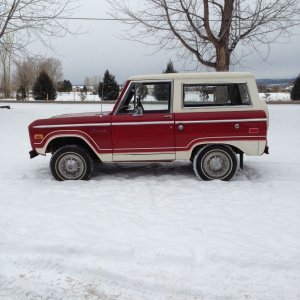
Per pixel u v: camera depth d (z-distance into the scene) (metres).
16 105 29.16
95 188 6.43
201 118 6.71
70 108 25.08
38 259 3.97
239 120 6.70
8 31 19.36
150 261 3.89
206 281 3.61
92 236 4.41
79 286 3.59
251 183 6.72
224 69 15.16
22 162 8.91
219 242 4.25
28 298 3.44
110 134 6.80
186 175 7.40
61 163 6.99
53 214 5.17
